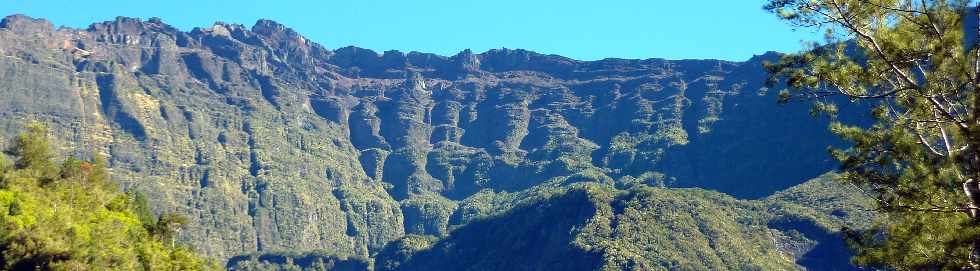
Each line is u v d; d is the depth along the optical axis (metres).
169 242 151.50
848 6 36.69
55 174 151.12
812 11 37.94
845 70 37.44
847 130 38.59
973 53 34.44
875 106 38.59
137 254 124.50
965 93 35.09
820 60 38.44
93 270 107.12
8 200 113.00
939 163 35.56
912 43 35.69
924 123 37.25
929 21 35.12
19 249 103.81
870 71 37.25
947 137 36.75
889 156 37.12
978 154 34.19
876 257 37.56
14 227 106.44
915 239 36.34
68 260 105.75
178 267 133.50
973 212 35.34
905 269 36.78
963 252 35.00
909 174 36.31
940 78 35.19
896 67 36.56
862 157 38.12
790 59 39.25
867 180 37.88
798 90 39.19
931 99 35.66
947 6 34.75
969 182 34.72
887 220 39.22
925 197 36.09
